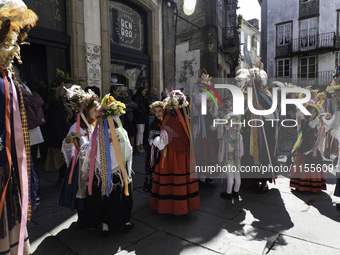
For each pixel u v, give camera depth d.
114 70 6.64
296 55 16.22
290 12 16.38
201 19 10.45
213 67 10.52
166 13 7.95
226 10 13.48
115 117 2.43
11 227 1.58
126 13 6.98
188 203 2.87
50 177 4.30
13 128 1.59
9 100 1.55
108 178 2.31
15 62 5.09
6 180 1.53
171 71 8.27
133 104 5.87
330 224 2.73
